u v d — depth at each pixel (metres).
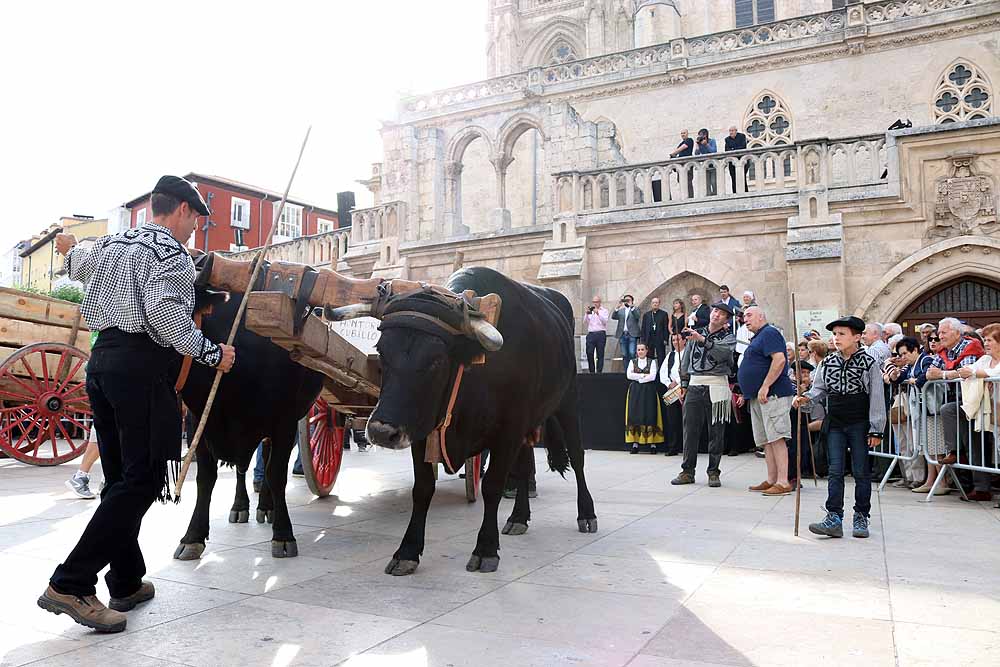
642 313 17.55
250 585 4.33
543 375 5.45
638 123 26.75
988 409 7.82
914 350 9.56
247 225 43.56
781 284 16.23
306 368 5.30
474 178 32.91
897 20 23.38
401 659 3.12
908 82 23.34
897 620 3.71
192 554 4.98
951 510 7.46
